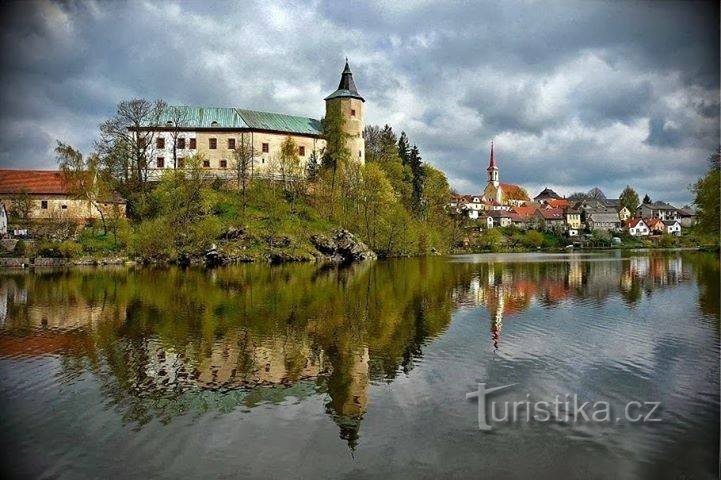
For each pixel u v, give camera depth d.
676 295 38.97
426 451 13.52
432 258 94.25
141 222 81.50
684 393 17.12
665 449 13.30
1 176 87.38
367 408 16.28
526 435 14.25
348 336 26.06
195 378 19.36
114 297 39.59
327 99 113.25
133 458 13.23
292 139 103.31
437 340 24.98
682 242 154.62
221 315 31.98
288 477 12.36
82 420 15.49
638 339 24.42
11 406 16.55
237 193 95.00
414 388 18.09
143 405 16.69
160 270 64.12
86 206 87.12
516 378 18.94
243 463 12.99
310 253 82.88
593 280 50.50
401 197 115.88
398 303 36.75
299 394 17.66
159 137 100.56
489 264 76.19
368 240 94.81
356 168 98.50
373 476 12.33
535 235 153.12
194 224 80.25
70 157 80.81
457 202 188.62
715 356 21.31
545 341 24.38
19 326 28.64
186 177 87.94
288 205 93.25
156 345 24.39
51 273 59.50
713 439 13.87
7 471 12.57
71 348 23.88
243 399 17.19
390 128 129.12
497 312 32.62
